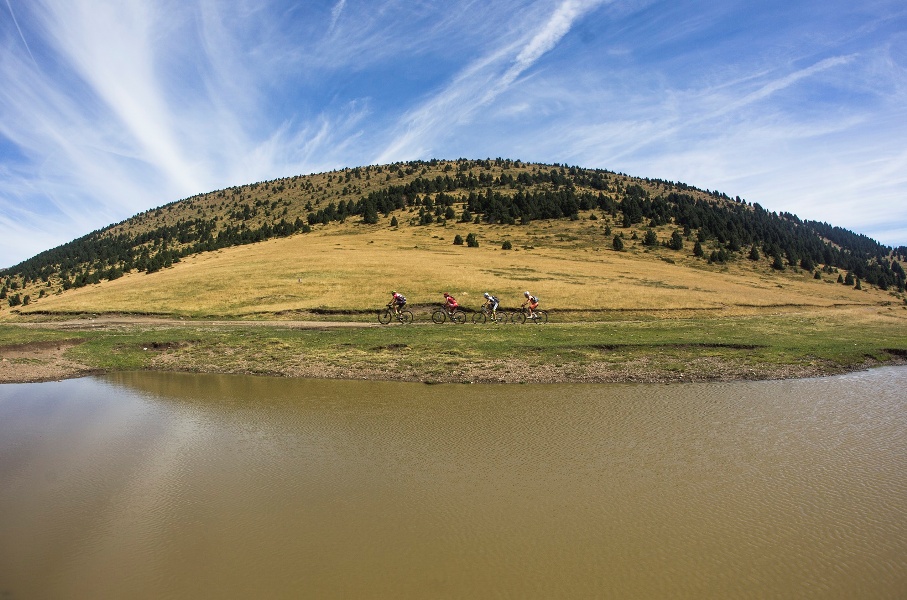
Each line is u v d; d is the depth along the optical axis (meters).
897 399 16.95
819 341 27.61
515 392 18.02
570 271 71.56
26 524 8.98
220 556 7.82
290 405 16.64
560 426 14.10
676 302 50.50
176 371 23.59
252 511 9.30
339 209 171.75
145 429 14.42
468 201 161.75
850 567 7.39
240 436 13.59
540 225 131.88
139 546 8.16
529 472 10.96
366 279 58.75
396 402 16.80
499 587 6.92
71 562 7.75
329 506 9.45
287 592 6.87
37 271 196.62
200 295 53.09
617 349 24.95
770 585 6.96
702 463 11.42
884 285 113.19
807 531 8.44
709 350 24.73
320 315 43.69
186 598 6.78
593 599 6.65
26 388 20.89
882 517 8.91
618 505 9.41
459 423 14.44
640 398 17.11
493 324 36.66
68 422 15.36
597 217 142.50
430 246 103.19
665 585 6.96
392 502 9.59
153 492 10.20
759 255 118.75
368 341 27.45
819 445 12.55
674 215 150.88
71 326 41.25
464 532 8.45
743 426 14.06
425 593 6.79
